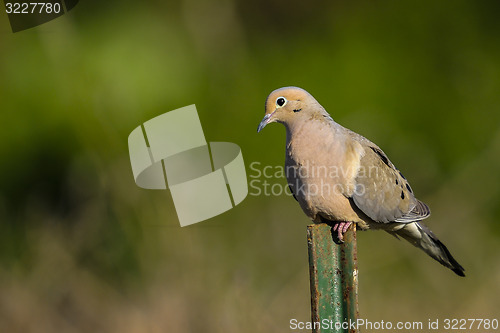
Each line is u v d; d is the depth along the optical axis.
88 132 13.73
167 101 14.35
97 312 11.13
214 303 10.45
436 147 14.42
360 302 11.11
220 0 15.34
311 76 15.11
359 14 15.49
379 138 14.33
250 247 12.11
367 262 11.68
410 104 14.76
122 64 14.33
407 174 13.99
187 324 10.28
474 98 14.76
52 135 13.81
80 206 12.91
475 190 13.33
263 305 10.70
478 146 14.33
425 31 15.20
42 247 11.95
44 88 13.94
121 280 11.54
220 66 15.09
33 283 11.50
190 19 15.25
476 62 14.95
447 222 12.84
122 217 12.00
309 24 15.62
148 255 11.48
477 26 15.14
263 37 15.59
